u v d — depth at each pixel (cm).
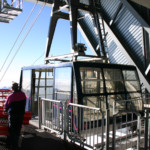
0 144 457
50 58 908
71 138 495
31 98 826
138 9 1106
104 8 1308
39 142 492
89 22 1436
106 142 387
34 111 868
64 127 512
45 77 805
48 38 994
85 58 813
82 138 486
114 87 648
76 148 459
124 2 1128
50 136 540
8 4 884
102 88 615
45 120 609
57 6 989
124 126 635
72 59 770
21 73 935
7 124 470
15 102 425
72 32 900
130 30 1206
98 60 827
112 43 1366
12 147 429
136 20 1145
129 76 706
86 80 580
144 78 1185
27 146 464
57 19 1004
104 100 612
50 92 775
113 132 395
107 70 640
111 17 1288
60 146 468
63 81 612
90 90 583
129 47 1246
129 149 489
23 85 906
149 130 458
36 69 809
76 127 536
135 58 1228
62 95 614
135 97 704
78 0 933
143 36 1134
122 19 1228
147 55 1150
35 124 684
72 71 573
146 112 446
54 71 667
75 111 550
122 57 1326
